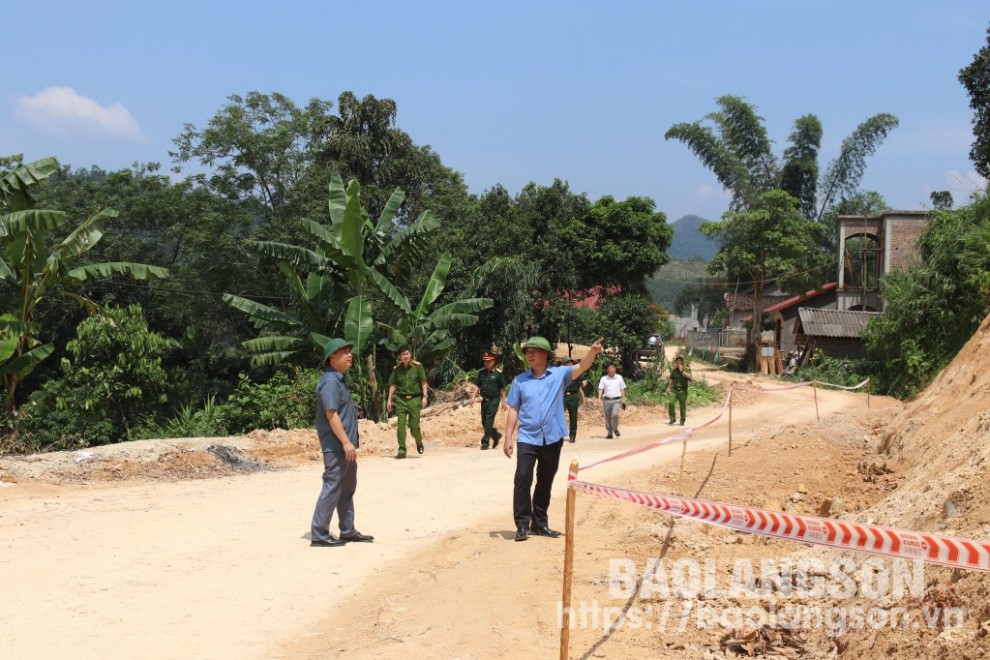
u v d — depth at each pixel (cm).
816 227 4962
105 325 2195
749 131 5934
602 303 3956
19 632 538
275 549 764
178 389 2883
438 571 694
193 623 566
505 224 3509
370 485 1136
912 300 3091
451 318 2348
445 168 4391
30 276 1886
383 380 2366
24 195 1848
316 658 509
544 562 703
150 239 3506
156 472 1192
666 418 2356
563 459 1386
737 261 4859
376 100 3919
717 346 5997
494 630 541
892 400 3011
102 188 3488
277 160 3369
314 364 2520
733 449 1321
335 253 2175
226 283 3275
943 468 758
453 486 1128
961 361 1171
